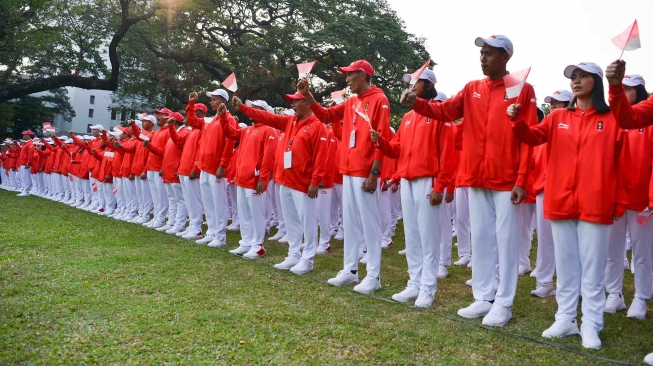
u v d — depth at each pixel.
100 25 21.80
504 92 4.59
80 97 56.97
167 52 24.39
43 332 3.94
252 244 7.36
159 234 8.89
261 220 7.37
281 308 4.75
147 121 10.99
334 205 9.80
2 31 18.95
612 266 5.29
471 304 4.92
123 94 29.38
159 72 25.25
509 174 4.58
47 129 14.02
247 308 4.71
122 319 4.29
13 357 3.43
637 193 5.06
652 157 5.09
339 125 8.08
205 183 8.20
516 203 4.50
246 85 23.64
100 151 12.22
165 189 9.80
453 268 7.29
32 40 19.72
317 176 6.39
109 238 8.05
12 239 7.43
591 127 4.23
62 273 5.68
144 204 10.41
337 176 9.62
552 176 4.40
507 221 4.62
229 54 24.23
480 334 4.28
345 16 24.70
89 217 10.75
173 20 22.42
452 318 4.70
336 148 9.59
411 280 5.45
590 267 4.22
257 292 5.30
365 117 5.36
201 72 26.28
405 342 4.00
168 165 9.20
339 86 25.25
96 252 6.90
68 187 14.40
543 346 4.04
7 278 5.37
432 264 5.21
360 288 5.55
